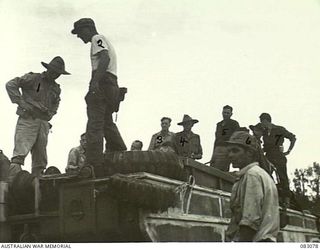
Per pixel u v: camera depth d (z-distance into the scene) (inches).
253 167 386.6
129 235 371.9
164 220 376.8
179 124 465.7
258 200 378.3
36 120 436.8
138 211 367.6
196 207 398.9
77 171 394.9
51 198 387.2
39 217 385.1
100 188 372.8
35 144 435.8
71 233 376.5
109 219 370.0
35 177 390.0
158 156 380.8
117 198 367.9
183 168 394.0
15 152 428.8
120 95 424.8
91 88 400.8
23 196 391.2
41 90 442.9
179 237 383.2
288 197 453.4
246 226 377.7
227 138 461.7
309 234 451.5
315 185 463.8
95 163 381.4
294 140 473.7
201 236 394.9
